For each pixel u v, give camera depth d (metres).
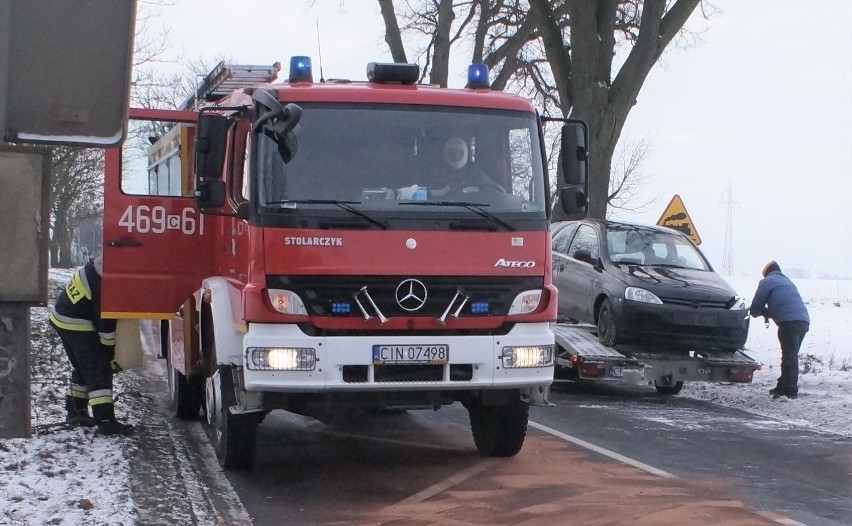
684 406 12.48
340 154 7.11
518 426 8.23
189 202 8.87
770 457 8.88
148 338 16.25
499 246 7.23
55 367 12.72
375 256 6.98
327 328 6.93
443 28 26.22
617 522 6.37
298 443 9.16
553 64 19.80
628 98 19.02
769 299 13.03
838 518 6.66
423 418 10.74
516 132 7.53
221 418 7.78
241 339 7.32
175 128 8.99
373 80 7.74
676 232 14.63
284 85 7.41
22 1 2.69
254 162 7.00
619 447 9.18
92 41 2.74
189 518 6.27
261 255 6.88
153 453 8.27
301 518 6.40
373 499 6.95
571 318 14.34
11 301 2.63
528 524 6.30
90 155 28.25
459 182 7.28
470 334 7.18
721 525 6.37
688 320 12.77
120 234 8.74
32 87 2.71
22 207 2.63
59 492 6.55
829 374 15.09
